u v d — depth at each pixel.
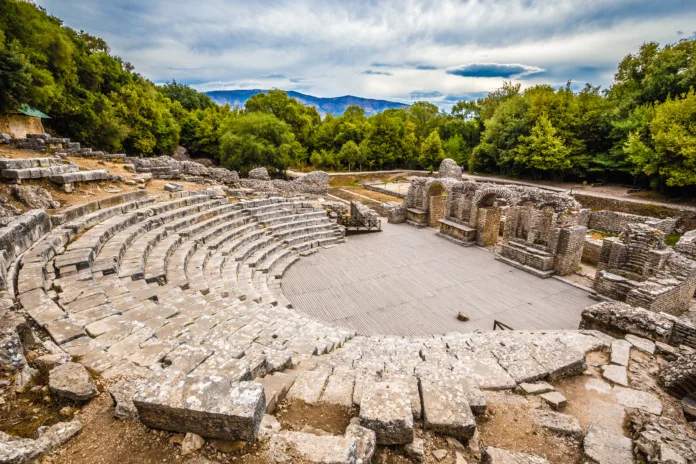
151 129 45.12
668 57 35.06
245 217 19.16
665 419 5.13
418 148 62.12
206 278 12.04
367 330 11.91
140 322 6.26
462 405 4.62
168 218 15.12
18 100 20.19
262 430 3.61
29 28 24.64
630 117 34.12
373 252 19.78
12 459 2.99
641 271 14.16
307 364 6.59
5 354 4.32
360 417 4.04
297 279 15.97
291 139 45.66
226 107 68.94
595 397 6.02
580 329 9.72
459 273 16.94
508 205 19.02
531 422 5.05
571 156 38.94
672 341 8.10
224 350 5.63
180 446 3.42
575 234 16.12
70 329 5.63
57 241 9.60
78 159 19.41
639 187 33.91
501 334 9.49
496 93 60.03
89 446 3.43
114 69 40.78
